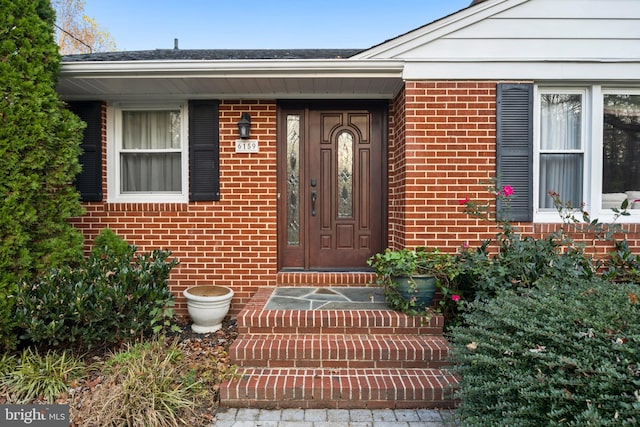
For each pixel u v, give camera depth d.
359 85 4.17
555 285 2.72
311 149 4.68
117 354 3.16
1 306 3.01
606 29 3.85
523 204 3.93
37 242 3.45
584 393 1.80
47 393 2.74
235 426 2.61
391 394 2.83
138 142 4.60
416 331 3.42
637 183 4.04
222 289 4.25
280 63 3.76
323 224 4.71
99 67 3.71
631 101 4.04
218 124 4.39
